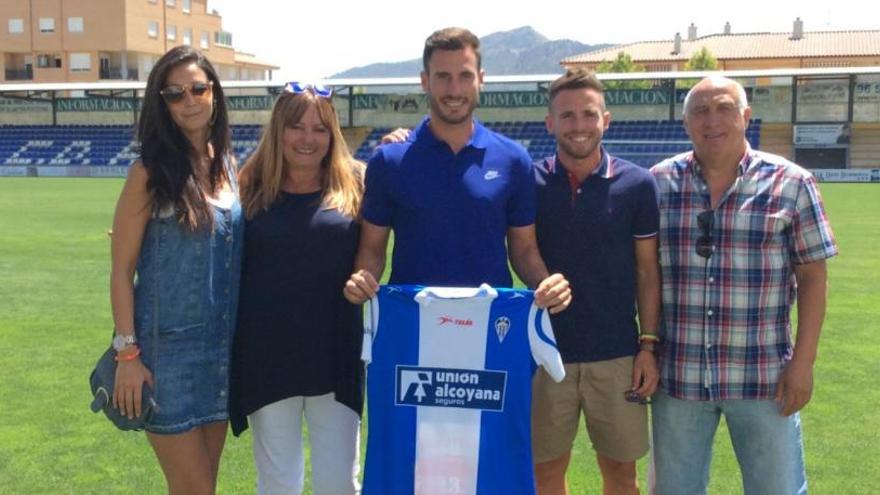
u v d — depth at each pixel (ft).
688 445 12.85
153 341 11.90
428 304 11.82
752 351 12.13
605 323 12.94
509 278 12.60
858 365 23.86
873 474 16.38
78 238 54.39
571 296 12.77
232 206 12.29
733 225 11.95
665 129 138.82
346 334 12.76
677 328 12.51
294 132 12.26
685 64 242.37
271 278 12.42
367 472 12.07
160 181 11.56
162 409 11.96
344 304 12.70
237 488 16.14
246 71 294.05
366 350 11.78
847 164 133.49
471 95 11.91
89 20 211.61
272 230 12.34
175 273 11.87
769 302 12.05
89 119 164.55
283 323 12.44
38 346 26.53
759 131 138.10
